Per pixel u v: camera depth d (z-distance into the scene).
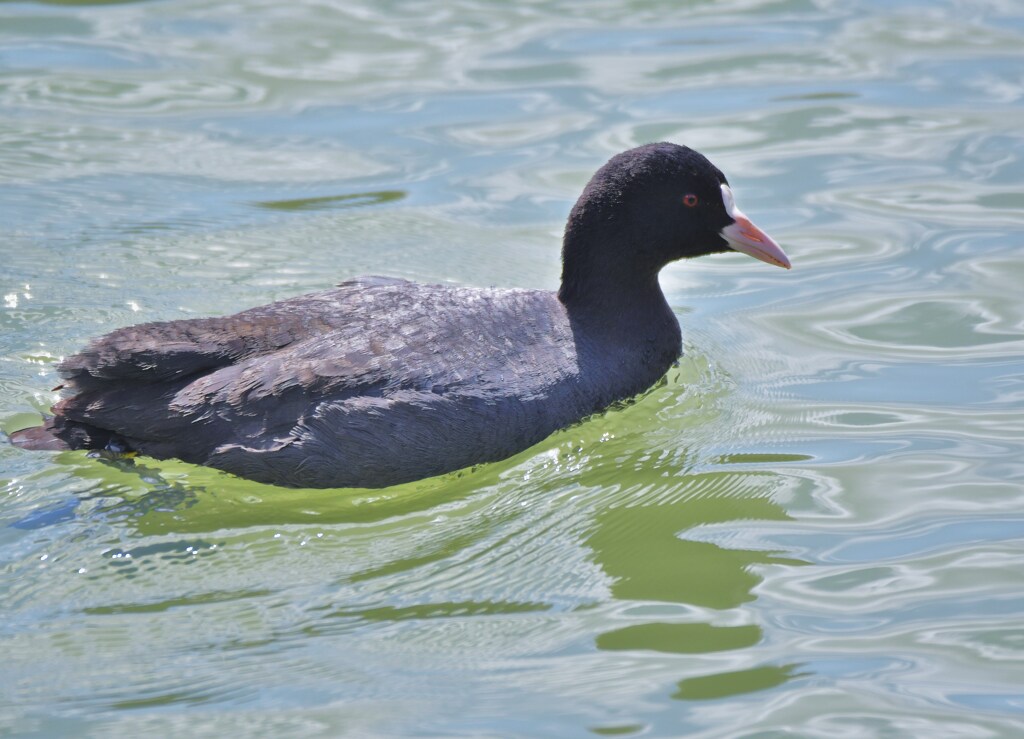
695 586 9.99
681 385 13.29
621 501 11.20
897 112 19.17
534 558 10.38
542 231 16.31
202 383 11.03
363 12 22.97
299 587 9.95
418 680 8.89
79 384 11.23
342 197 17.03
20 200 16.45
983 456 11.82
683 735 8.34
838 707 8.57
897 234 16.27
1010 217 16.48
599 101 19.62
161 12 22.67
